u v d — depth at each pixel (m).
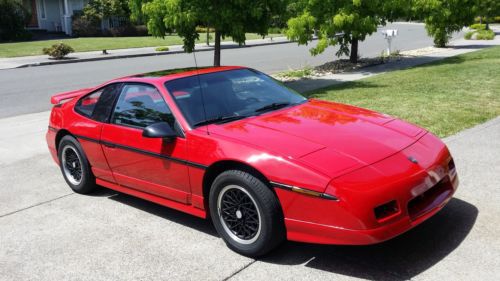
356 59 19.08
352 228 3.28
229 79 4.89
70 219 4.91
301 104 4.79
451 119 7.49
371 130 4.04
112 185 5.23
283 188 3.47
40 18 40.88
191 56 25.84
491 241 3.76
